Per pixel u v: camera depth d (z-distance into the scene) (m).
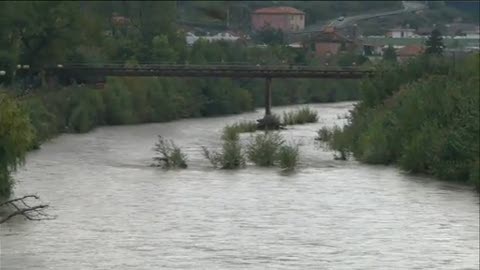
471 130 142.50
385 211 115.69
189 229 103.38
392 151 158.25
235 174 145.12
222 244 96.75
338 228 105.38
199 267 87.44
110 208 114.06
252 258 91.19
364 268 88.69
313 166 155.50
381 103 190.62
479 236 102.56
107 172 145.00
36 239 96.50
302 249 95.31
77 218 107.38
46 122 197.88
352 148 167.50
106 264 87.88
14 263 87.44
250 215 111.62
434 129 148.50
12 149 115.38
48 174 140.88
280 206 117.81
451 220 110.62
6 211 108.88
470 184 136.62
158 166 153.00
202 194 125.69
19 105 118.25
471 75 182.50
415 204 120.56
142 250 93.44
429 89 160.25
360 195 126.81
